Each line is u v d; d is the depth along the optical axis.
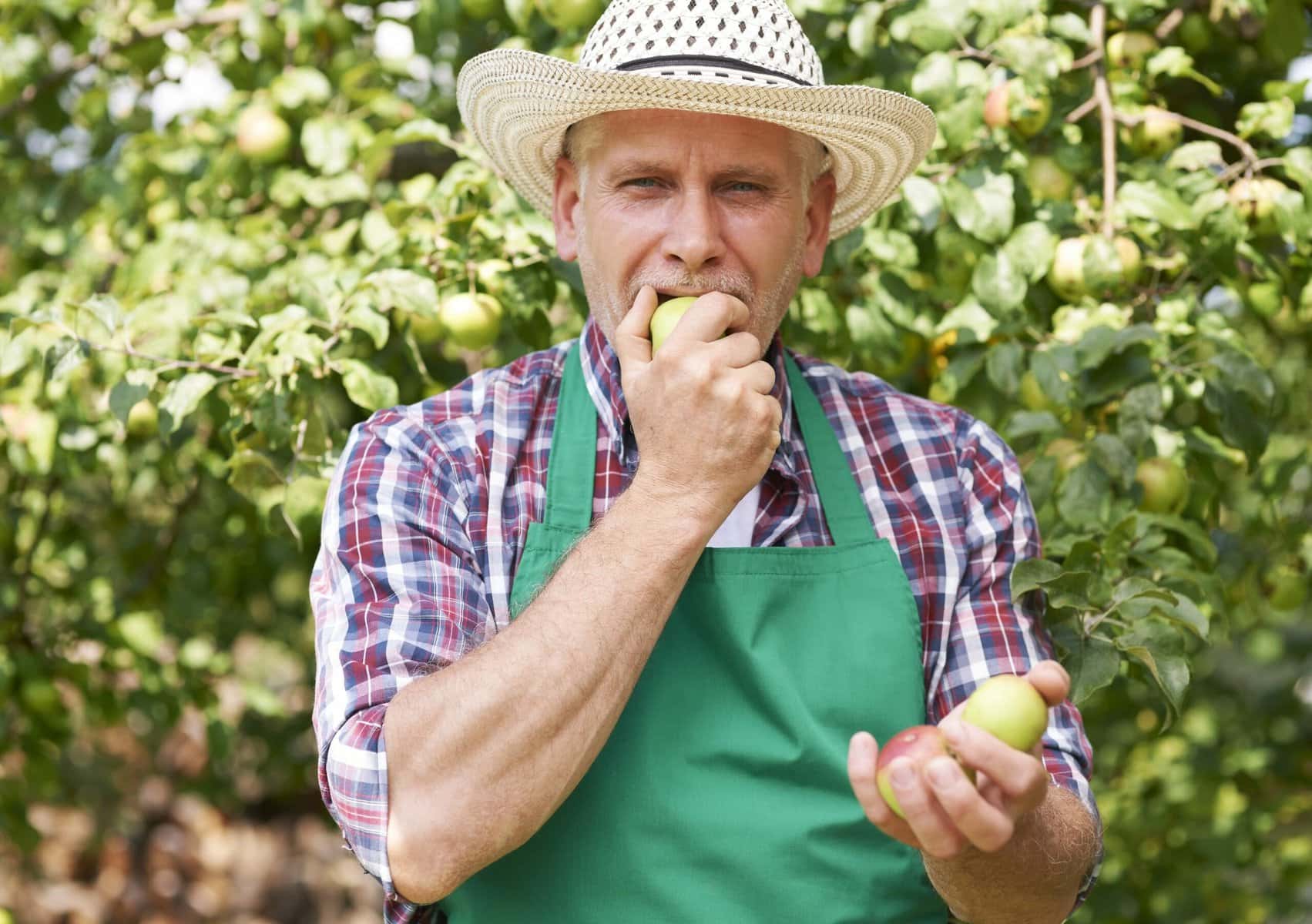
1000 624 1.49
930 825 1.12
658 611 1.28
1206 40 2.46
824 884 1.35
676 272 1.41
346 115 2.64
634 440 1.50
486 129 1.69
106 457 2.72
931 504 1.53
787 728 1.36
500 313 2.16
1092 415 2.09
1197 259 2.20
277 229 2.54
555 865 1.35
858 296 2.31
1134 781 3.87
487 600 1.42
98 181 2.80
